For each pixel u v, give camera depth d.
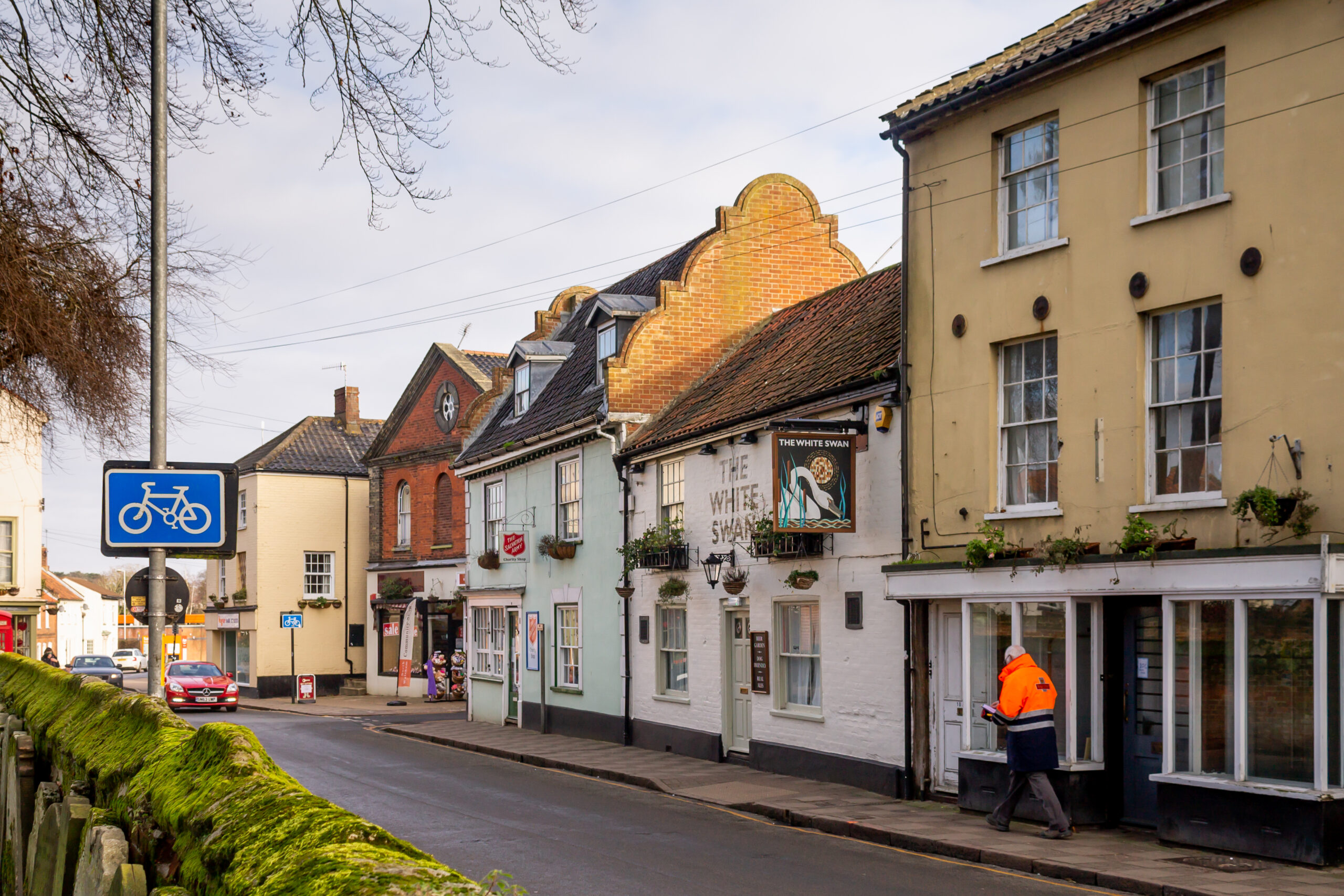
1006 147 14.96
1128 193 13.12
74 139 11.41
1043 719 12.55
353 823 3.50
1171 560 11.86
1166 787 11.83
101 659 45.84
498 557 30.23
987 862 11.70
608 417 23.95
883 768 15.93
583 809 15.48
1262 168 11.77
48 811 7.20
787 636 18.67
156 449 10.77
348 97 9.75
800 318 23.19
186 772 5.05
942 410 15.38
